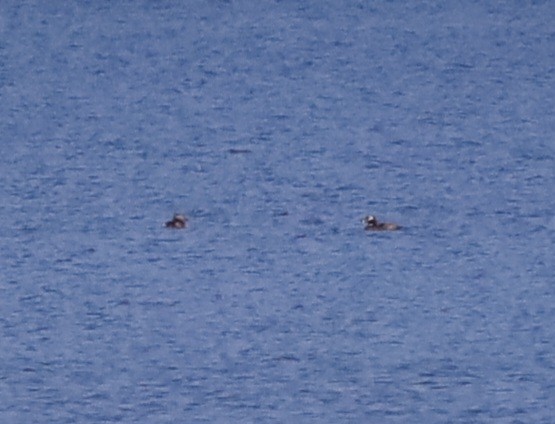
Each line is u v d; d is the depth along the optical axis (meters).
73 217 192.62
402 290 168.50
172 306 164.50
